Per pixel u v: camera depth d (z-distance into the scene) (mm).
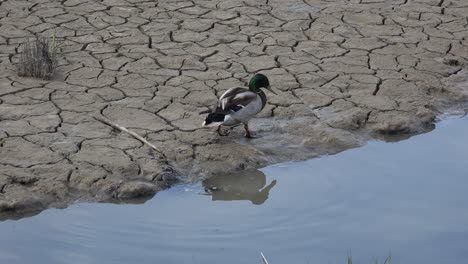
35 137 9422
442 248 7391
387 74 11672
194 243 7516
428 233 7664
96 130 9703
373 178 8898
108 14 13766
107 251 7363
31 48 11703
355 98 10883
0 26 13000
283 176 8977
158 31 13070
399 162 9328
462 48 12664
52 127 9711
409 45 12750
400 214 8039
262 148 9547
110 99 10609
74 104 10406
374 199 8383
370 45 12719
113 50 12234
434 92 11242
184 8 14180
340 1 14773
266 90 11039
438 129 10266
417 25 13609
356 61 12094
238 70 11648
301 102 10711
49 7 13984
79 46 12352
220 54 12227
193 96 10766
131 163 8906
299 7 14398
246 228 7812
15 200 8094
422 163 9297
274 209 8203
